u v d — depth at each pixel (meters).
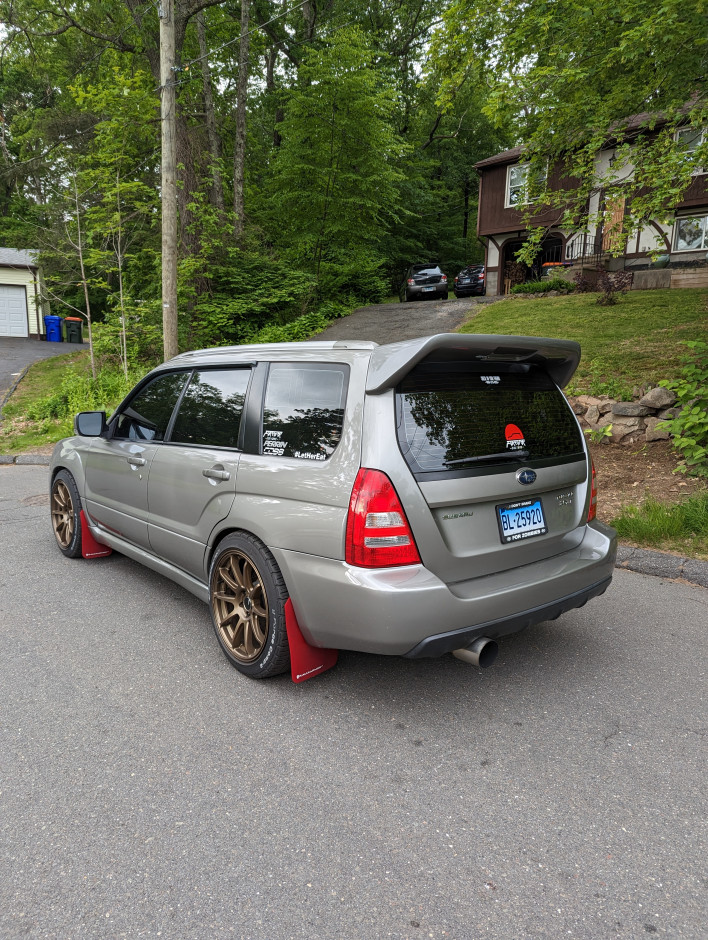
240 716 2.74
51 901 1.77
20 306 28.78
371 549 2.43
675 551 4.79
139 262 16.19
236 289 17.92
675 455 6.62
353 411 2.58
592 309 14.98
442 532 2.55
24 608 3.95
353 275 24.00
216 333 16.78
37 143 30.23
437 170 38.19
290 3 26.20
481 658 2.57
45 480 8.31
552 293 19.66
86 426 4.24
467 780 2.32
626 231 6.88
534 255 8.01
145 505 3.85
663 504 5.66
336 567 2.53
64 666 3.19
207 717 2.73
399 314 20.19
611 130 7.50
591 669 3.19
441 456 2.58
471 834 2.05
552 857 1.95
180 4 16.53
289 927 1.69
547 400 3.16
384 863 1.92
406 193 31.56
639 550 4.80
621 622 3.79
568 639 3.55
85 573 4.62
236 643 3.13
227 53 26.14
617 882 1.85
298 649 2.83
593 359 9.62
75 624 3.71
